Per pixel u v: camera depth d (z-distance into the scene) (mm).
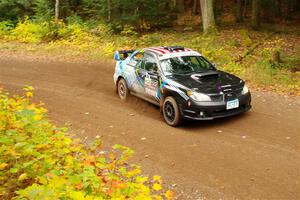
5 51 18000
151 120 8719
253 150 6758
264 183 5570
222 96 7895
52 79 13062
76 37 20094
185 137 7551
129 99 10336
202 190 5449
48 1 23266
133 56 10180
